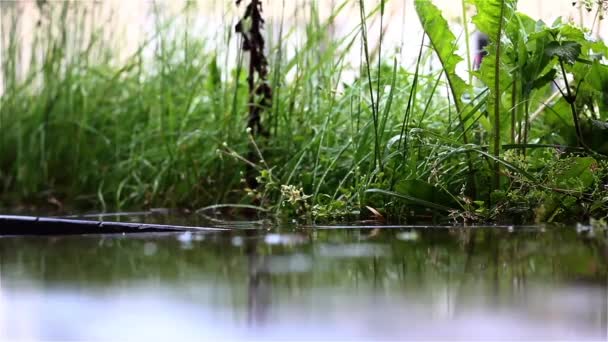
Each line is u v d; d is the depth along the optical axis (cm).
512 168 209
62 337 111
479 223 211
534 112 231
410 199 215
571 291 144
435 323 118
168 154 265
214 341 108
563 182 210
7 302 135
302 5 256
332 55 252
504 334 111
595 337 110
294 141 247
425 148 223
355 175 226
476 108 219
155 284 154
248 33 249
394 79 225
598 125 215
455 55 221
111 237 196
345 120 246
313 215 220
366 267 171
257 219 227
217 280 159
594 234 193
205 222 221
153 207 259
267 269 171
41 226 216
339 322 118
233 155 237
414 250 182
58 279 161
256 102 248
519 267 171
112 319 121
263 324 117
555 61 219
